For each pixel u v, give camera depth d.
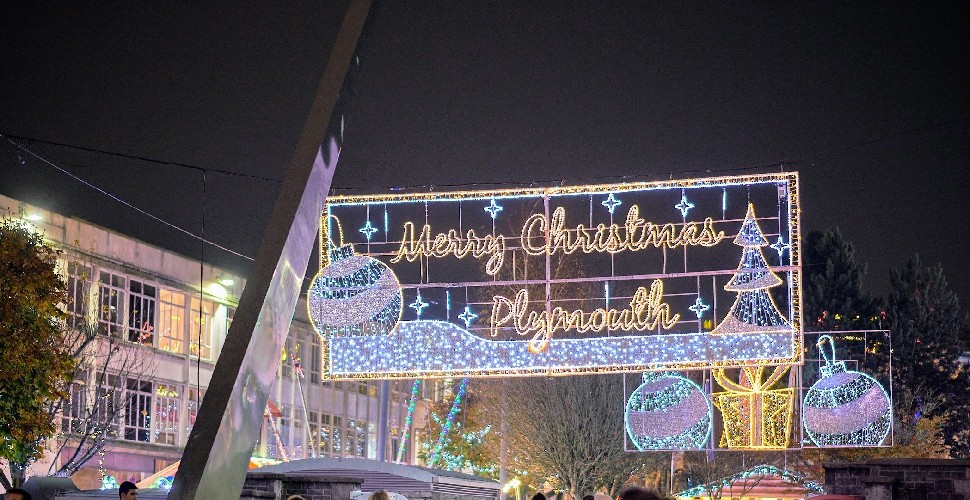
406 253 27.61
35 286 21.94
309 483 21.08
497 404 47.59
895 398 69.38
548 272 27.16
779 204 26.02
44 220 40.09
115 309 44.00
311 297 28.02
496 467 54.69
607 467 44.66
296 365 53.94
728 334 26.30
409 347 27.84
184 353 48.56
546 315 27.36
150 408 45.62
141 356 45.09
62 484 18.92
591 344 27.16
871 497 21.59
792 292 26.12
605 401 44.81
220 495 6.60
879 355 70.81
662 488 50.62
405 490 22.70
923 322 73.12
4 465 33.53
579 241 26.66
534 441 45.09
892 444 32.59
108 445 42.22
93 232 42.81
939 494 21.56
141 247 45.97
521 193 26.48
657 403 34.00
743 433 33.12
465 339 27.69
